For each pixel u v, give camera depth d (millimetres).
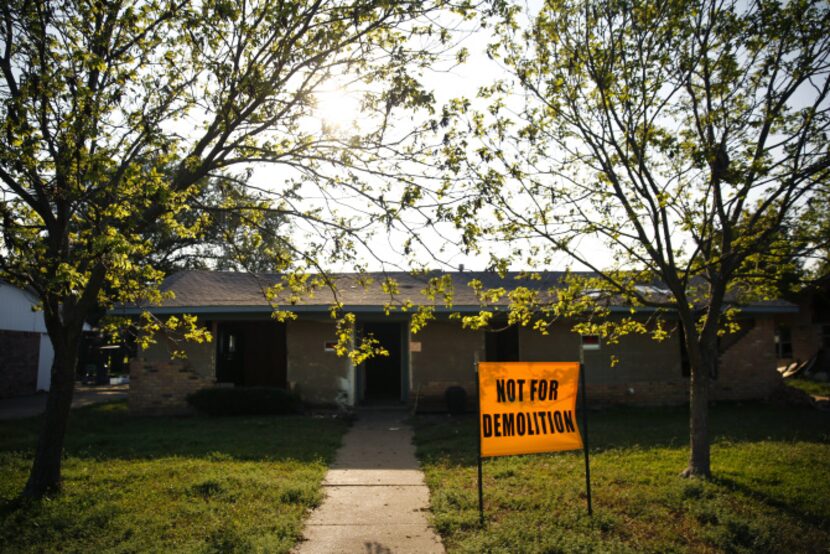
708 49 8141
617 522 6375
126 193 6453
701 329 9359
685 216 7883
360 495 7680
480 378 6605
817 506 7035
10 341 21672
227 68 7188
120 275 7754
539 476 8328
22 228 6547
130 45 7434
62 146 6695
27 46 6918
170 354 15289
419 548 5754
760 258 8367
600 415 14625
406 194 6910
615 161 8656
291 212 7410
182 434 11820
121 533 5996
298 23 7219
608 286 8992
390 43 7801
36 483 7340
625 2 7883
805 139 7586
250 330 17438
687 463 9023
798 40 7723
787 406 15695
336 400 15516
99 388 25594
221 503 6988
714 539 5938
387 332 18953
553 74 8648
